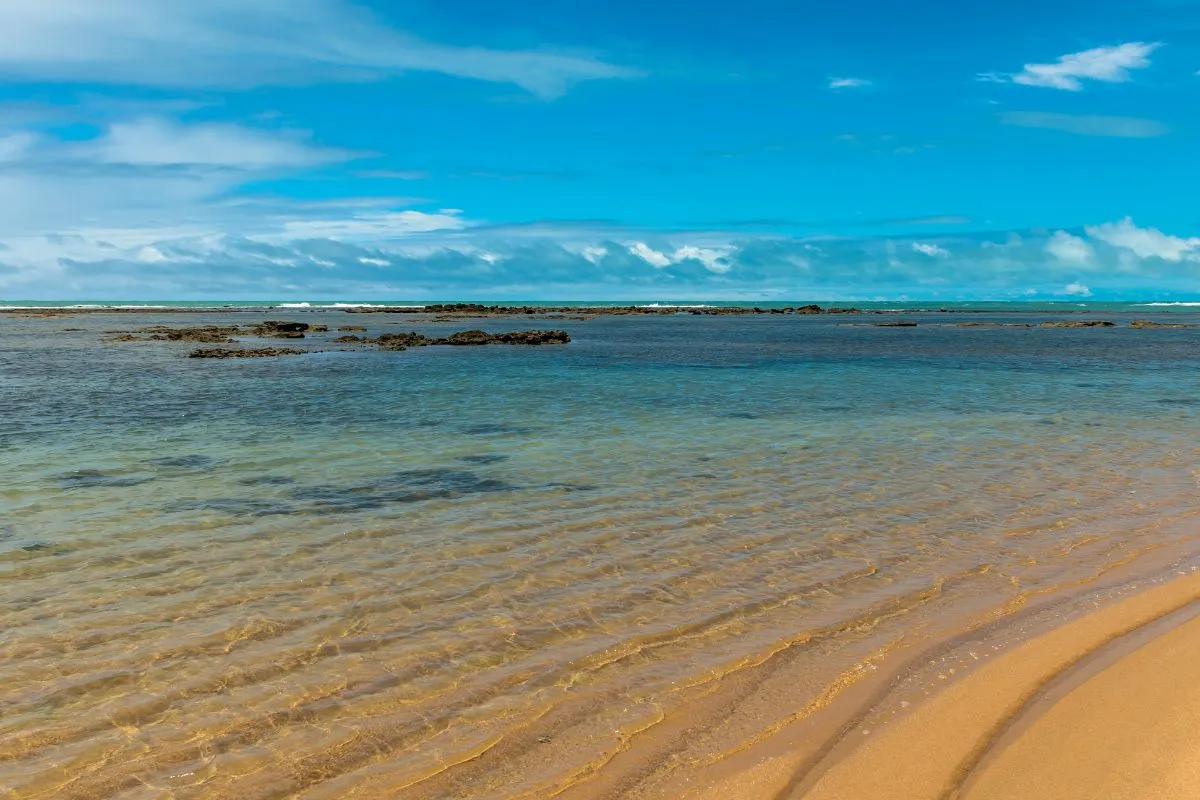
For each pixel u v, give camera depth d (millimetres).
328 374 33156
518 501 13000
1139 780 5453
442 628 8172
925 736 6180
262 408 23078
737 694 6906
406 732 6305
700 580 9594
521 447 17469
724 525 11789
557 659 7531
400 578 9531
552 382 30547
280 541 10844
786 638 8016
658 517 12164
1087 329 79562
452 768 5859
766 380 31828
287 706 6652
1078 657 7484
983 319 110062
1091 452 17250
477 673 7246
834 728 6348
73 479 14234
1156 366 38969
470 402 24656
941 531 11586
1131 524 11945
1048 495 13617
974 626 8281
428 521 11836
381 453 16719
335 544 10750
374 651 7645
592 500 13094
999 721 6383
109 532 11133
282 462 15781
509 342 54531
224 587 9172
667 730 6355
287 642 7801
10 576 9422
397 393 26750
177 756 5953
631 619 8453
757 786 5605
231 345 50375
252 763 5887
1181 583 9328
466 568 9891
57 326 74875
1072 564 10203
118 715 6480
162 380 30438
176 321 88250
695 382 30844
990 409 23781
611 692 6938
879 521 12047
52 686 6906
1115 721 6219
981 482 14500
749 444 17969
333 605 8711
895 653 7664
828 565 10148
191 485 13867
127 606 8602
